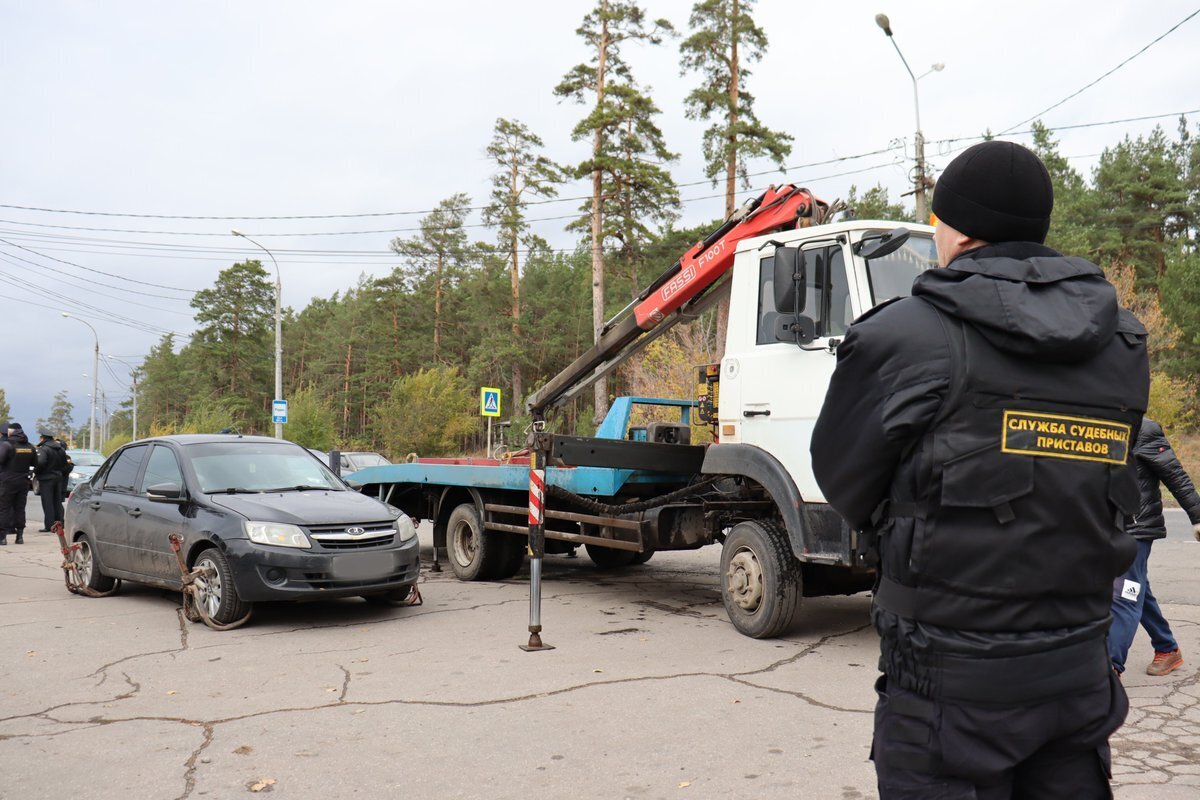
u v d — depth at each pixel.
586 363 9.28
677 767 4.18
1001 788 1.69
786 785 3.96
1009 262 1.80
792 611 6.71
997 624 1.67
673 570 11.00
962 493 1.68
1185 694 5.29
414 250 64.56
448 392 40.84
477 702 5.21
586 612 8.05
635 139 33.88
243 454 8.84
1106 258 40.28
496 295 57.22
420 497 11.48
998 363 1.70
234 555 7.36
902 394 1.75
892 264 6.29
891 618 1.80
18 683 5.71
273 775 4.12
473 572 9.98
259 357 77.88
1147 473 5.25
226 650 6.60
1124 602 5.20
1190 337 34.44
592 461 7.28
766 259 6.91
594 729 4.71
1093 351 1.71
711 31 31.50
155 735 4.68
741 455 6.87
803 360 6.46
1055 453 1.69
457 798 3.86
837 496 1.91
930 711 1.72
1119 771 4.06
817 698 5.25
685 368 23.44
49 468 16.41
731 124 31.62
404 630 7.29
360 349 75.56
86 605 8.61
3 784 4.04
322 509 7.82
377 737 4.62
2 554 12.96
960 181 1.89
